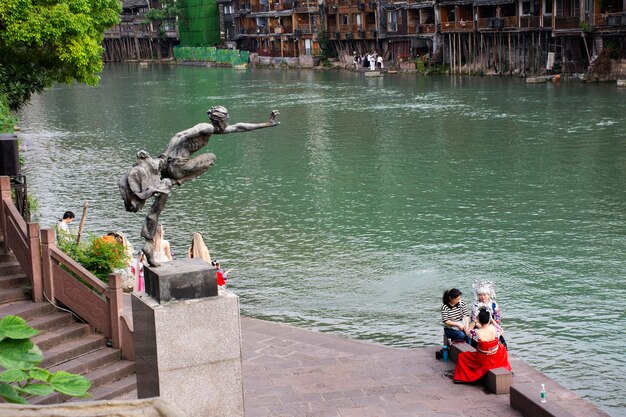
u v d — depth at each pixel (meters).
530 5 82.69
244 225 28.64
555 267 22.92
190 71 125.25
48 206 32.03
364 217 29.50
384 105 65.38
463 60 94.69
